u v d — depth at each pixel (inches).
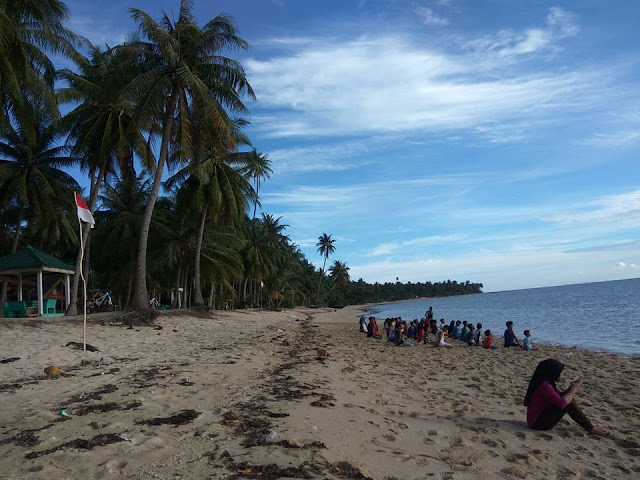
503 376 442.6
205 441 185.3
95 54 948.0
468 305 3102.9
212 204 1152.2
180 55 824.9
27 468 149.9
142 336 640.4
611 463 201.5
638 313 1359.5
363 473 162.9
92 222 440.8
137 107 794.2
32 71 644.7
